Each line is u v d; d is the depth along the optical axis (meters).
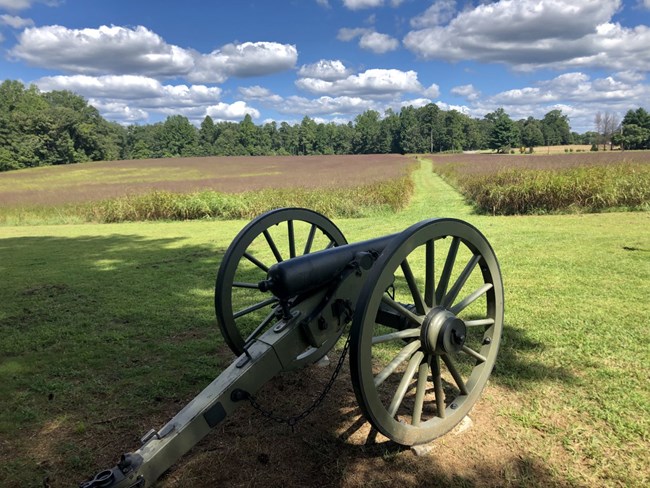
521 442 2.48
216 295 2.88
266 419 2.78
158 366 3.62
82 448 2.59
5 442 2.68
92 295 5.80
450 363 2.46
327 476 2.28
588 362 3.30
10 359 3.87
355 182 18.17
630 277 5.31
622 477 2.19
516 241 7.69
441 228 2.31
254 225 2.98
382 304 2.54
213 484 2.25
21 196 20.84
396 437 2.25
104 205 15.50
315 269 2.41
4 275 7.22
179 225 13.50
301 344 2.42
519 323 4.06
